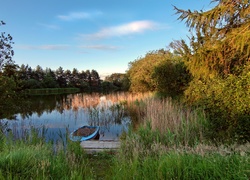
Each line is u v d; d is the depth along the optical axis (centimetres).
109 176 416
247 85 557
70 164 454
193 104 805
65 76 6275
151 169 374
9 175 338
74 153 526
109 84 5531
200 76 722
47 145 545
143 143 562
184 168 343
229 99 595
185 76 1209
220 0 592
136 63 2438
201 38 658
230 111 591
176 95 1234
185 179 328
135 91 2116
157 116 701
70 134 777
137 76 2025
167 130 621
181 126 625
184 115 709
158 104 942
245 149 389
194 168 334
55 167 399
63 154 491
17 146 499
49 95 3659
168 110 785
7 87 817
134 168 384
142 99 1531
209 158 355
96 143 665
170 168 348
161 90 1342
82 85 5928
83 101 2012
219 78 654
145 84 1983
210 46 625
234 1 553
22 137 648
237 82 571
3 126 869
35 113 1513
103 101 2017
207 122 636
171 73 1259
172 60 1319
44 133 793
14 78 900
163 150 467
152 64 1897
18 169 362
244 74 578
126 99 1836
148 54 2286
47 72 5891
